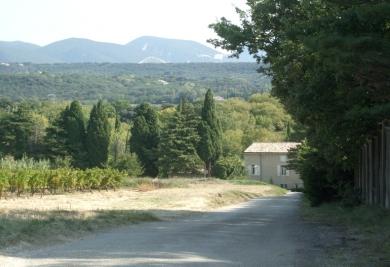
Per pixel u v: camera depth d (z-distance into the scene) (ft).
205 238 45.68
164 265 31.42
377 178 67.92
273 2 67.62
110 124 266.36
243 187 197.57
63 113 248.11
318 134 68.28
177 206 93.35
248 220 68.18
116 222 56.85
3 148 250.37
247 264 32.27
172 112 291.17
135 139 264.11
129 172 235.20
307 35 43.34
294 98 60.13
